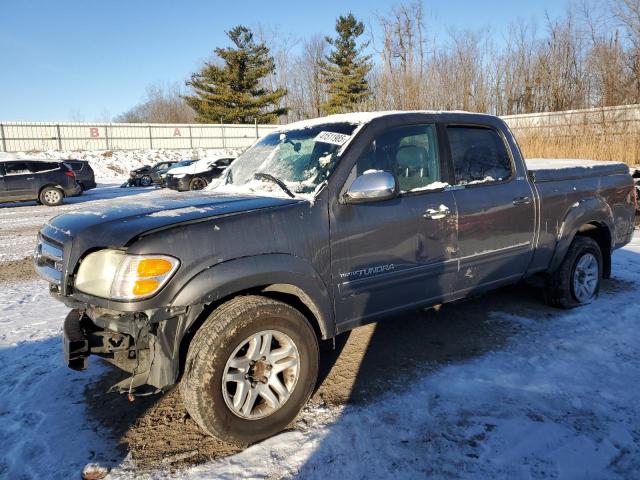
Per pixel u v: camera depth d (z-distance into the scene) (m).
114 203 3.18
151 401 3.17
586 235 4.91
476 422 2.81
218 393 2.51
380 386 3.24
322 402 3.06
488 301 4.84
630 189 4.98
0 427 2.88
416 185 3.46
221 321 2.52
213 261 2.53
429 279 3.46
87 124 39.28
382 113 3.49
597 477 2.37
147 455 2.61
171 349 2.51
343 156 3.13
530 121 17.70
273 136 3.97
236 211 2.72
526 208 3.99
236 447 2.66
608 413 2.88
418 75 34.16
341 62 50.41
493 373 3.38
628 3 21.00
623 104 17.62
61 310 5.00
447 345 3.86
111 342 2.60
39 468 2.52
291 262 2.76
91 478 2.44
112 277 2.44
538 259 4.19
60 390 3.31
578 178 4.51
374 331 4.18
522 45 33.97
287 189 3.13
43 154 36.16
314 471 2.44
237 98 47.38
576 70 29.91
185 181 17.89
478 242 3.70
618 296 4.89
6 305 5.22
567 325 4.18
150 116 70.44
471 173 3.76
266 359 2.68
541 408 2.95
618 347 3.74
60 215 3.09
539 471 2.41
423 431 2.74
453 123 3.73
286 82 56.06
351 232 3.04
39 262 3.00
